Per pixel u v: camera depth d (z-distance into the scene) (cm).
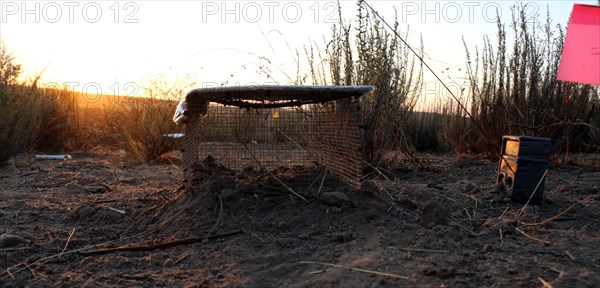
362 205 346
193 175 405
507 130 665
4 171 638
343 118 400
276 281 262
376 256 269
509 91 681
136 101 795
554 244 283
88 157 838
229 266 284
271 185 391
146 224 375
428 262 258
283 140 464
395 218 334
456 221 332
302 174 415
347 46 554
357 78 553
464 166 620
